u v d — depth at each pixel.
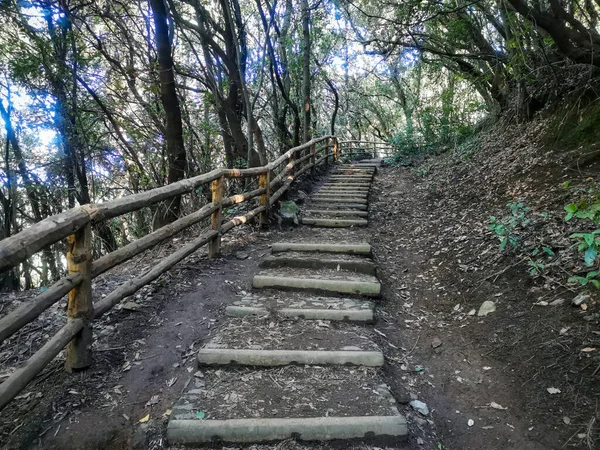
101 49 8.24
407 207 7.34
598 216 2.44
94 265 2.53
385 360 2.90
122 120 9.59
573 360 2.60
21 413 2.20
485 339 3.09
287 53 11.30
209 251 4.42
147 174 9.66
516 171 6.06
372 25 9.38
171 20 8.77
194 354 2.80
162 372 2.60
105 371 2.54
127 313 3.18
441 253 4.74
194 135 10.09
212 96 9.13
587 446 2.13
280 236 5.52
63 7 7.34
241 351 2.72
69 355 2.48
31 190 9.24
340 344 2.93
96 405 2.27
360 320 3.32
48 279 10.92
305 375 2.60
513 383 2.63
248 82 11.72
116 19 9.08
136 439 2.09
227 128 9.65
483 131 9.87
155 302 3.38
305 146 7.98
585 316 2.82
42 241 1.98
